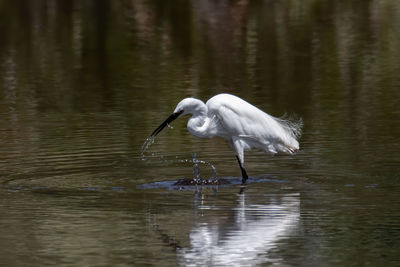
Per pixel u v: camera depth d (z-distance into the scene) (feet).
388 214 32.96
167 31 102.73
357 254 27.94
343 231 30.66
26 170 42.24
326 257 27.71
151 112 59.93
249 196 36.60
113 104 63.52
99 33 102.53
